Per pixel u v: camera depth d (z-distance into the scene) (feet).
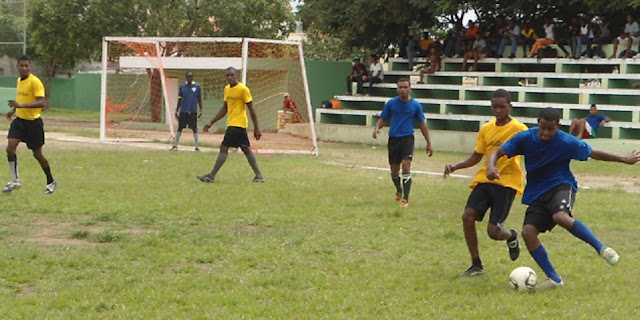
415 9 107.04
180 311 21.56
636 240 33.35
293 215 37.63
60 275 25.18
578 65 99.09
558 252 30.27
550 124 23.65
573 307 22.45
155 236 31.04
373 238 32.45
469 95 102.37
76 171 51.93
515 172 26.04
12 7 133.28
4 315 20.80
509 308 22.29
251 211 38.42
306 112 113.91
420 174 59.67
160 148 74.33
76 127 107.45
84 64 204.33
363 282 25.08
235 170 56.03
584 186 54.60
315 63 116.16
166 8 125.90
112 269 26.32
